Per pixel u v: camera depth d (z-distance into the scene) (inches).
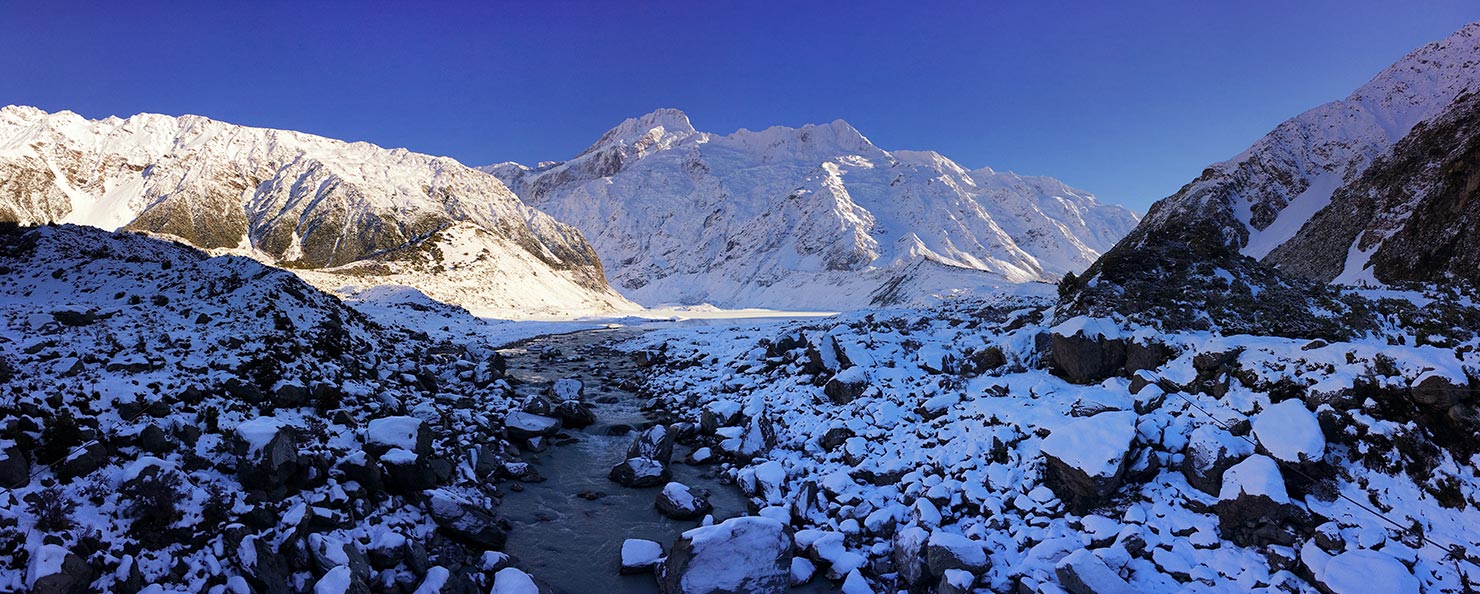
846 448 571.8
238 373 529.7
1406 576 314.7
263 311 706.8
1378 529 352.2
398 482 451.5
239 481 394.3
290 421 493.4
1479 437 367.6
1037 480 454.0
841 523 450.0
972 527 430.6
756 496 527.8
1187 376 515.5
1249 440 424.5
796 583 397.7
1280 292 661.9
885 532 439.2
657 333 1861.5
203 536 349.7
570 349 1482.5
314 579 353.1
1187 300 647.8
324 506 404.5
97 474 360.8
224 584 334.6
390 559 376.2
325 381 565.6
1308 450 389.4
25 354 478.6
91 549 319.6
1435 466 371.2
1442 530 344.8
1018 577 372.8
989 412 553.6
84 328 591.2
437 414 605.0
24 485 342.6
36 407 393.1
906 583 388.5
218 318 681.0
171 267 924.0
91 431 391.2
